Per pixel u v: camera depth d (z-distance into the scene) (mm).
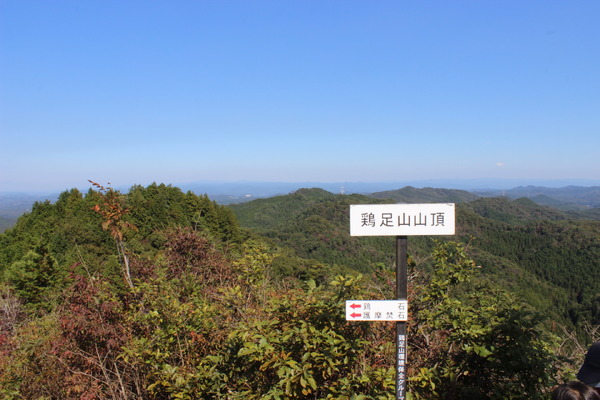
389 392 2727
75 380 3336
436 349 3354
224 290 3855
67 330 3418
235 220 29250
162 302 3621
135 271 5363
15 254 26047
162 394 3348
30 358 3742
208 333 3605
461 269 3531
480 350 2834
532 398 2666
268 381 2967
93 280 3850
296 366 2650
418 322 3352
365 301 2361
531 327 2893
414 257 3936
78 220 31594
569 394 1658
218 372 3084
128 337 3531
